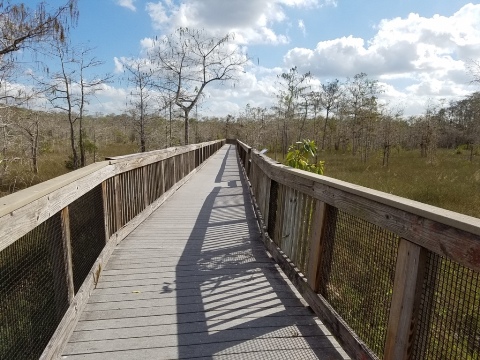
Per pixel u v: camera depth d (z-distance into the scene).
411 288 1.34
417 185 12.66
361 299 1.76
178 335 2.13
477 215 8.66
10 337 1.35
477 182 13.17
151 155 5.33
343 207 1.92
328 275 2.18
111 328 2.19
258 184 5.30
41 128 16.08
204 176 10.48
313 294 2.33
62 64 14.24
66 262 2.06
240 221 5.03
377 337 1.60
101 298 2.59
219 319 2.32
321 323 2.29
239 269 3.21
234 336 2.13
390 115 25.94
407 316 1.35
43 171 16.97
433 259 1.26
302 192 2.63
